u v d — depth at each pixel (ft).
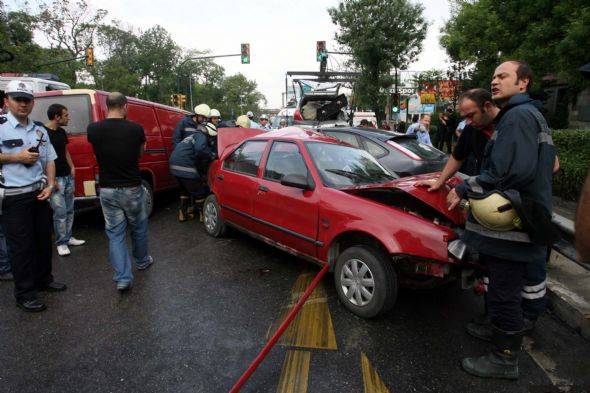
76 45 144.05
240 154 16.61
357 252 10.79
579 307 10.93
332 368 8.75
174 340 9.78
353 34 74.33
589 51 26.78
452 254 9.46
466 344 9.78
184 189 20.97
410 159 20.24
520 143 7.52
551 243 7.57
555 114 50.42
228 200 16.61
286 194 13.26
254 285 13.01
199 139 19.43
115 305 11.61
